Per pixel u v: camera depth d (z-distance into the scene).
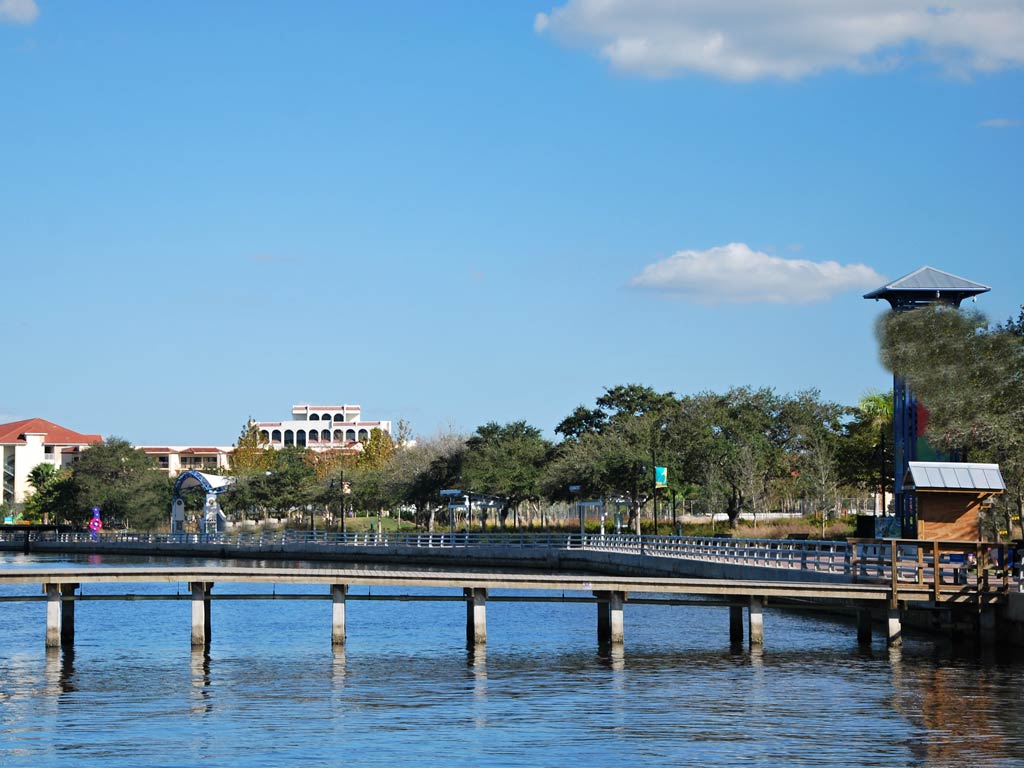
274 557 126.81
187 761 30.77
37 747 32.34
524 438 138.38
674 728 33.91
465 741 32.62
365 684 41.75
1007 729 33.25
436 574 50.38
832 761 30.03
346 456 194.88
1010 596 47.47
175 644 53.59
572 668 44.97
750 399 134.25
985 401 63.16
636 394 150.25
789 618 63.03
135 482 168.38
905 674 42.34
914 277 72.00
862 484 123.75
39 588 89.12
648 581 49.91
